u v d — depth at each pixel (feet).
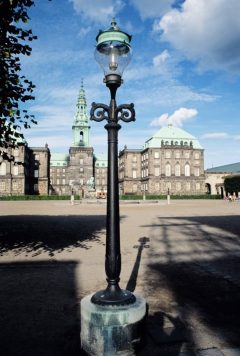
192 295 23.84
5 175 311.88
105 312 14.60
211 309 21.01
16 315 20.15
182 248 42.50
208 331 17.67
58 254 39.01
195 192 349.41
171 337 16.71
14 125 32.40
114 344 14.52
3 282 27.43
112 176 15.80
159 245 44.80
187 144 356.79
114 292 15.58
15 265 33.45
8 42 30.50
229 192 304.71
